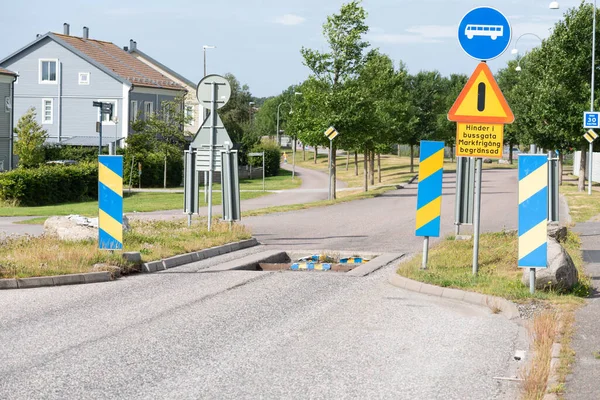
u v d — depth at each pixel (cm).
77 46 6806
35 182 4088
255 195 4756
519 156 1053
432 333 870
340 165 10256
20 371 700
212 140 1895
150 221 2186
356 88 4088
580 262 1391
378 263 1470
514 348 799
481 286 1112
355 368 718
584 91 4434
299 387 655
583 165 4391
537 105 4581
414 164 9294
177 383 665
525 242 1055
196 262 1500
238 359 750
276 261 1628
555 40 4538
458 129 1171
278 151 8925
